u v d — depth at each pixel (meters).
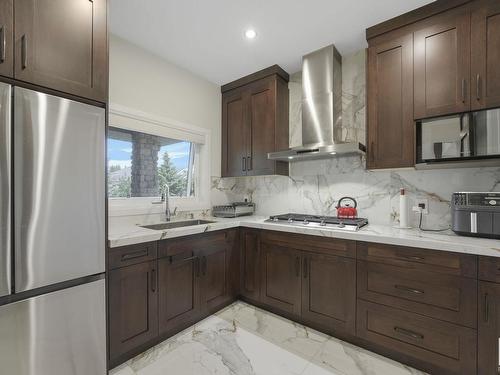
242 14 1.89
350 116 2.48
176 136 2.64
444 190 2.03
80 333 1.39
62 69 1.31
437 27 1.76
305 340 1.95
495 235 1.55
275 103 2.67
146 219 2.40
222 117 3.15
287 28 2.06
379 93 2.00
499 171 1.83
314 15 1.90
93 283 1.45
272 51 2.41
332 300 1.96
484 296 1.40
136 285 1.72
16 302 1.18
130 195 2.40
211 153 3.02
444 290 1.52
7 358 1.16
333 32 2.12
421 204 2.06
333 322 1.96
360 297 1.83
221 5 1.79
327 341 1.93
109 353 1.58
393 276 1.70
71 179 1.34
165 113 2.53
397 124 1.92
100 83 1.47
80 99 1.40
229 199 3.25
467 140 1.63
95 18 1.45
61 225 1.30
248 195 3.26
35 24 1.22
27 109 1.19
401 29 1.91
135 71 2.29
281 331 2.07
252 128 2.84
